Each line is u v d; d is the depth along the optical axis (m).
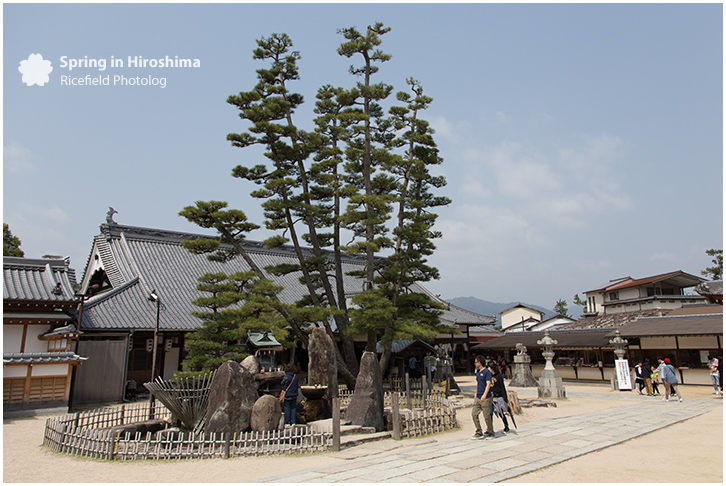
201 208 16.75
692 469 7.99
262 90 20.28
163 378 24.23
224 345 15.85
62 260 22.28
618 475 7.61
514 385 29.23
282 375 14.92
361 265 43.38
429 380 22.05
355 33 21.61
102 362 20.59
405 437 12.09
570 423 13.49
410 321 19.00
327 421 13.12
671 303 39.75
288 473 8.52
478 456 9.20
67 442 10.77
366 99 21.31
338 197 21.14
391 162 20.45
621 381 24.48
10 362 16.45
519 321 64.31
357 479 7.76
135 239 30.97
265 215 20.30
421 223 21.34
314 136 20.23
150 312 24.11
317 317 17.38
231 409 11.21
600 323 36.91
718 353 26.03
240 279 16.56
